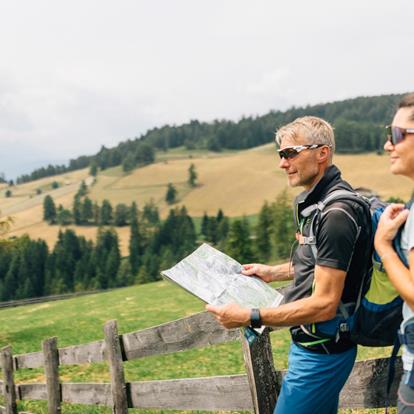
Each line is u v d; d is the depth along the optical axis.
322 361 3.09
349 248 2.84
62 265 145.88
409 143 2.50
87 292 60.19
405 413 2.49
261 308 3.10
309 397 3.14
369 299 2.83
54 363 6.47
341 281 2.86
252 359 3.77
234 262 3.71
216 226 167.62
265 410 3.78
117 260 143.12
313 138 3.13
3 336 22.69
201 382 4.50
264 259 106.75
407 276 2.43
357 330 2.96
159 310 26.02
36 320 29.45
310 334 3.10
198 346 4.54
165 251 155.12
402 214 2.52
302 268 3.17
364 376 3.51
